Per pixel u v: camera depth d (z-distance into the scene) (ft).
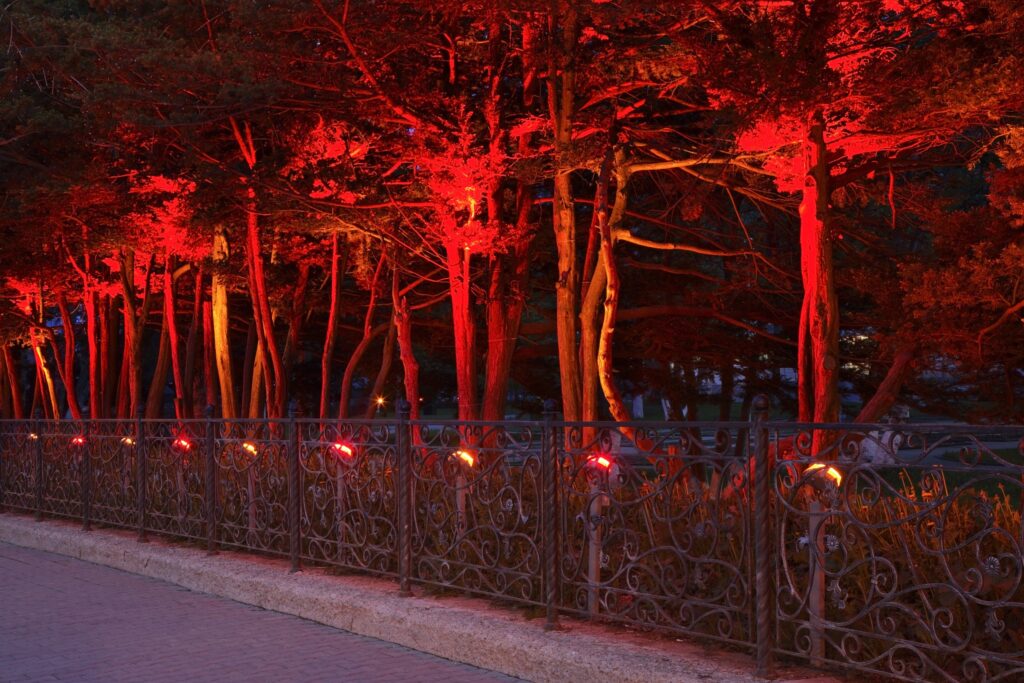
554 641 22.15
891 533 18.83
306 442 32.76
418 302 78.18
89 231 64.34
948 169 69.15
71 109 63.93
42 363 80.74
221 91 44.86
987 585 16.53
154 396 78.95
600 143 47.75
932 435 17.16
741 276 72.90
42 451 49.65
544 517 23.88
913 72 38.58
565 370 50.31
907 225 71.00
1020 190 46.44
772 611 19.58
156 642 26.27
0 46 59.67
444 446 27.40
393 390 100.07
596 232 54.24
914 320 53.52
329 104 48.93
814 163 38.86
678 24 41.52
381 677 22.70
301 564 33.09
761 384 87.25
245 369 89.86
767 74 35.86
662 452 21.99
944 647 16.96
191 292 88.63
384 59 48.96
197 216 59.36
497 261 55.31
